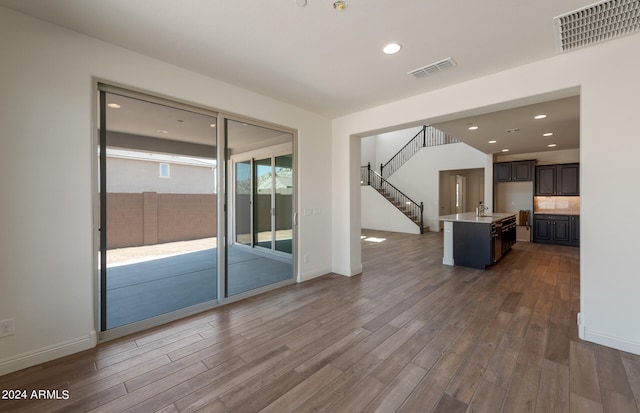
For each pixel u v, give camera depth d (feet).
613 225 7.72
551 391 6.06
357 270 15.53
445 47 8.18
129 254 11.64
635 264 7.47
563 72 8.49
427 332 8.78
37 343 7.03
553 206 25.14
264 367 6.98
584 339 8.21
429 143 36.42
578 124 15.89
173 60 9.02
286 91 11.56
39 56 6.96
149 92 8.92
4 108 6.53
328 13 6.66
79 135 7.56
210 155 11.31
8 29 6.56
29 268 6.90
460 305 10.98
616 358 7.27
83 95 7.61
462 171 39.04
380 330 8.93
